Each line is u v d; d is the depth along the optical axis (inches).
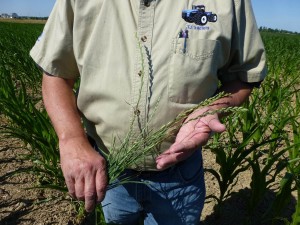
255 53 58.7
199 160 66.2
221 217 112.3
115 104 55.3
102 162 52.2
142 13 52.6
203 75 54.2
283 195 91.1
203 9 53.0
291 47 654.5
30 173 132.6
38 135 117.4
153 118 55.1
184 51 52.7
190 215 67.6
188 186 65.1
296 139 113.3
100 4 53.5
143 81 53.7
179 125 54.5
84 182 51.0
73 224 106.4
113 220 72.2
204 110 54.5
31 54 59.0
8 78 177.0
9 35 636.1
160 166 51.4
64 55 56.5
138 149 55.4
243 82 61.4
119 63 53.7
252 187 99.6
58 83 58.4
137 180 63.9
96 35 53.9
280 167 94.1
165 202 65.5
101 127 58.6
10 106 127.0
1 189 121.9
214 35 53.1
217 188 126.1
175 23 52.8
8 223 105.9
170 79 53.5
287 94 188.7
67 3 54.1
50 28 57.2
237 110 48.7
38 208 112.2
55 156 113.4
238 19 56.1
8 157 146.1
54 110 56.5
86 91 56.2
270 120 139.6
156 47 53.1
